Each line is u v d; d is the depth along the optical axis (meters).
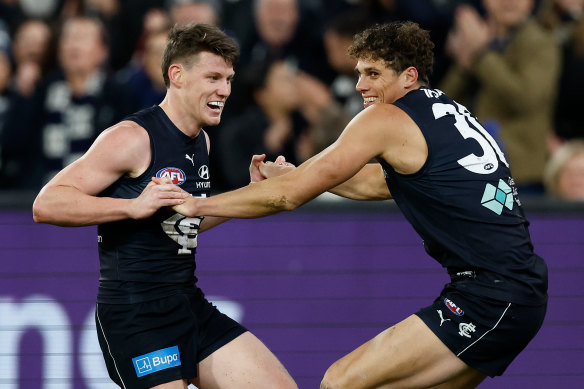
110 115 21.78
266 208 12.43
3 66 23.80
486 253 12.38
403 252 17.45
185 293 13.34
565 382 17.19
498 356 12.73
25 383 17.38
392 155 12.43
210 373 13.22
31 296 17.50
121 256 13.01
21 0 25.42
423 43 12.97
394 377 12.79
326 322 17.42
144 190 12.27
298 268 17.50
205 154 13.52
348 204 17.55
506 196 12.53
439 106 12.67
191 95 12.78
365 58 12.93
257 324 17.45
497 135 20.55
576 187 20.17
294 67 22.06
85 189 12.38
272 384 13.05
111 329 13.08
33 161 22.20
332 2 23.00
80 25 22.20
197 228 13.33
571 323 17.25
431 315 12.70
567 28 21.81
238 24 23.20
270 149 21.31
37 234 17.59
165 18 23.34
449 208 12.42
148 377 12.86
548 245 17.38
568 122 21.78
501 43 21.64
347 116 21.36
